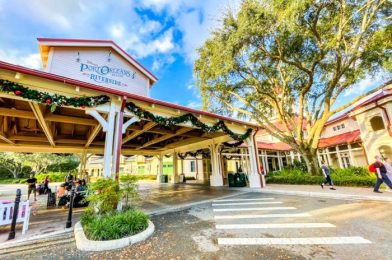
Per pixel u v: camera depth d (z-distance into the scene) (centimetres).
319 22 977
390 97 1169
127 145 1385
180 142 1487
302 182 1148
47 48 1051
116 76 1238
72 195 493
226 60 1038
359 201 668
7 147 1109
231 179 1249
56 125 925
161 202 793
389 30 846
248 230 422
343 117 1720
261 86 1253
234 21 1030
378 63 923
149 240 385
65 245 377
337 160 1819
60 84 516
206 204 735
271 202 716
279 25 845
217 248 337
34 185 993
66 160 2758
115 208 498
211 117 907
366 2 895
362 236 361
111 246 352
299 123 1237
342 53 1067
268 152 2125
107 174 539
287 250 317
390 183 743
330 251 306
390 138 1198
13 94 436
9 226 488
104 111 581
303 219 483
